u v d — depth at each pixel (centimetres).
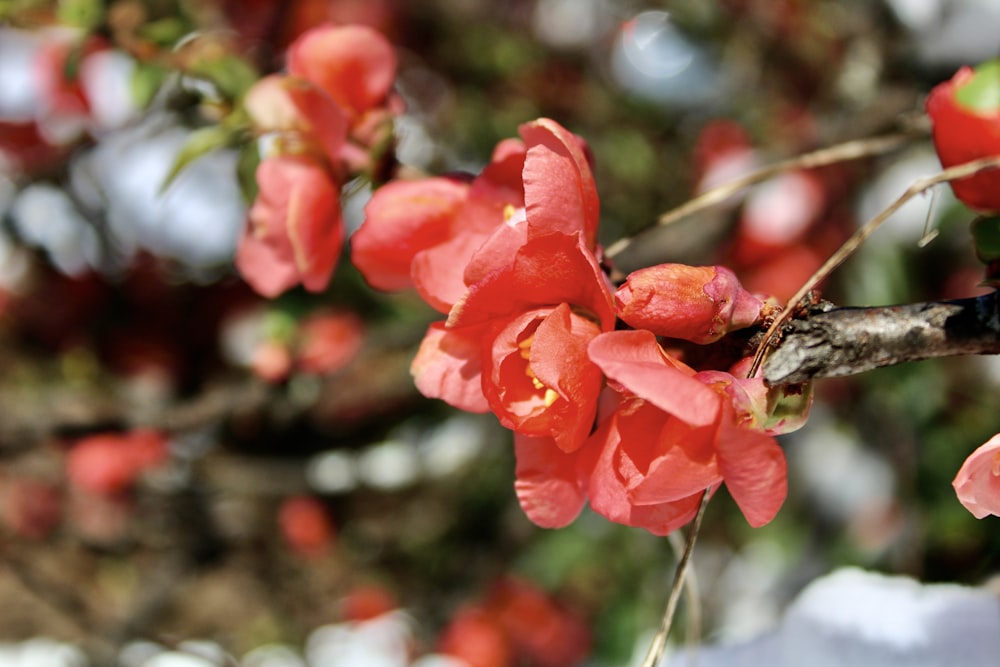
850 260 57
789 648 35
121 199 67
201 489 67
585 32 80
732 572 66
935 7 49
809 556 62
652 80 78
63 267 67
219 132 31
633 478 25
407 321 62
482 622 65
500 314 26
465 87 77
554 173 26
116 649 65
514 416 26
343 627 76
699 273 26
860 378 58
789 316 26
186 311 67
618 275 29
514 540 66
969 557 49
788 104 69
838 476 63
